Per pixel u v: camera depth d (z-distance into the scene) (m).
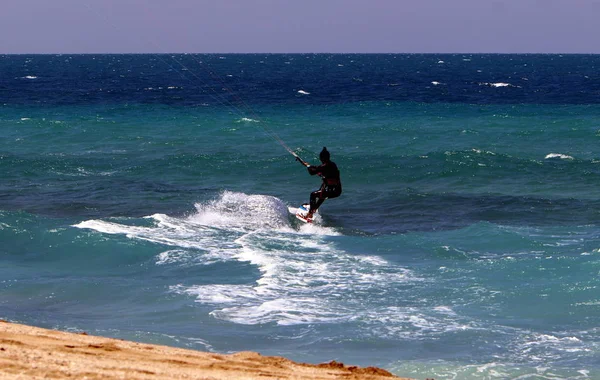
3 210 64.06
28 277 43.44
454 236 55.81
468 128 128.38
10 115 149.62
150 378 20.53
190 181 80.94
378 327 35.62
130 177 82.31
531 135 118.38
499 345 33.47
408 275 44.47
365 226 60.66
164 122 137.88
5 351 22.34
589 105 176.50
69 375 19.86
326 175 59.62
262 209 61.53
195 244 51.22
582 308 38.12
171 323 36.12
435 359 31.83
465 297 40.16
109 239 50.78
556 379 29.66
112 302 39.38
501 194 74.44
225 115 151.50
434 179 83.38
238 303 39.09
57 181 79.31
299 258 48.44
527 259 47.28
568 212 65.62
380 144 109.81
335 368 26.02
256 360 25.91
